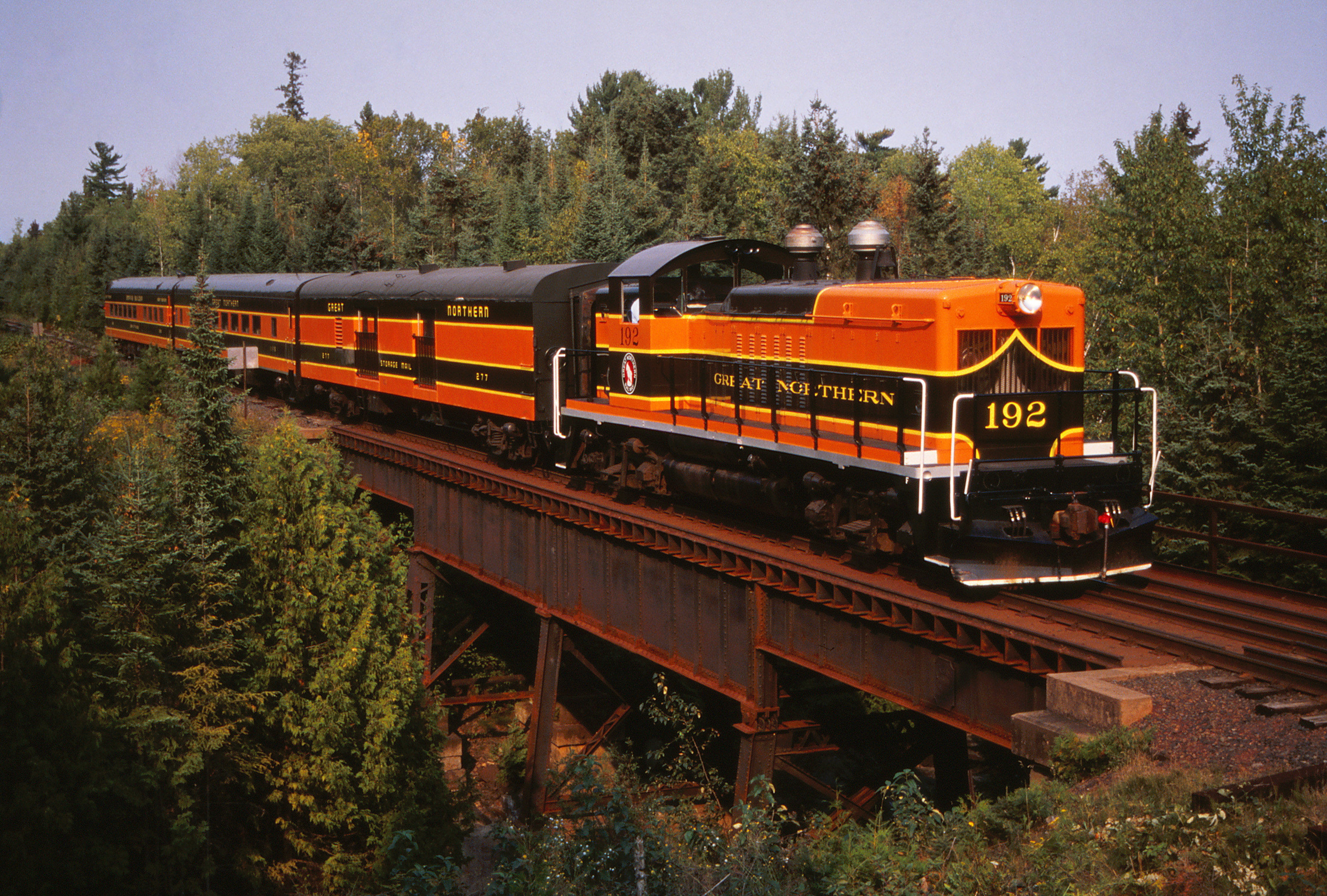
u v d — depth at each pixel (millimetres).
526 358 20656
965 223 51875
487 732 27156
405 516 28906
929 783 21484
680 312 17094
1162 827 7324
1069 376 13297
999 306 12695
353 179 109250
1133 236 29016
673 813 9852
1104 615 11578
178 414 18078
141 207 107375
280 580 18906
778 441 14578
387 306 27125
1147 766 8492
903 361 12953
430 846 18656
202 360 17891
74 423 19125
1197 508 22141
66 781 13398
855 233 14922
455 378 23750
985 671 11422
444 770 23047
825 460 13594
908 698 12445
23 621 13625
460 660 28578
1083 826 7773
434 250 60156
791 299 14969
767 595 14539
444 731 26672
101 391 36000
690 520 17438
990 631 10969
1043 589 13008
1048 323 13094
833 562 14195
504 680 27453
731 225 57062
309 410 34438
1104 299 30094
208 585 16625
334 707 18281
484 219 59562
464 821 21672
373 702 19062
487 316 22031
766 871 8086
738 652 15000
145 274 78938
